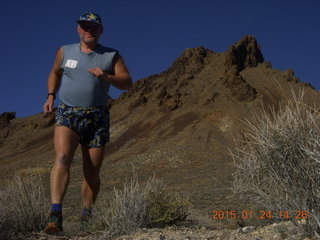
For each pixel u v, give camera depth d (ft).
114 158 272.31
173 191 16.38
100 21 13.04
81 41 13.16
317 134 9.36
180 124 346.74
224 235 10.23
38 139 478.18
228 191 50.57
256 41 526.98
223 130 314.96
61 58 13.21
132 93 537.65
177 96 416.87
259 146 10.46
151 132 348.18
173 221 14.80
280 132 9.91
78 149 268.21
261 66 495.41
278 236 9.52
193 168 191.62
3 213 12.55
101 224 12.57
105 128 13.06
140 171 200.54
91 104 12.71
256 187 10.82
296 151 9.77
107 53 13.00
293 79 441.27
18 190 13.74
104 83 13.00
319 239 8.84
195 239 10.32
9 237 11.63
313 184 9.38
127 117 422.82
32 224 13.08
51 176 11.66
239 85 395.96
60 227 11.28
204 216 17.34
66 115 12.53
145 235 11.31
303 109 9.91
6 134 532.73
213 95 391.65
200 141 282.56
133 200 13.19
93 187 13.58
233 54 469.98
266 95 391.24
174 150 261.65
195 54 529.86
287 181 9.88
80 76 12.75
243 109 356.18
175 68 542.16
